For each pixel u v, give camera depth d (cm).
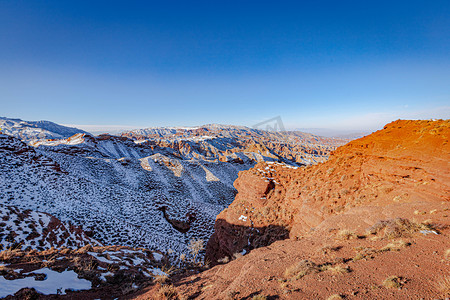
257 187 2452
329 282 593
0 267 935
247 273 838
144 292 978
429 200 1092
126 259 1534
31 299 774
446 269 510
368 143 1816
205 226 5741
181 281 1125
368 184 1516
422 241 715
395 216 1014
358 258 708
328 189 1714
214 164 13500
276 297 582
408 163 1350
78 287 970
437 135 1399
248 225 2231
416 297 436
